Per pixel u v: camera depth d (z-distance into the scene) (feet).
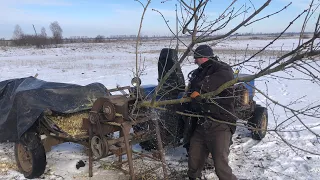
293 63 8.24
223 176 12.68
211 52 12.82
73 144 20.67
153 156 15.08
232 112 12.71
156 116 14.39
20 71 63.82
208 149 13.38
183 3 9.05
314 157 17.79
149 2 10.36
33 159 15.14
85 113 17.47
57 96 16.47
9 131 16.17
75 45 194.08
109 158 18.06
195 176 14.01
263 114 20.84
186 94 13.98
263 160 17.72
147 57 94.99
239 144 20.35
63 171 16.53
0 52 133.69
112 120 13.34
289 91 38.81
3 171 16.69
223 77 12.12
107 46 181.88
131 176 13.30
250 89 20.59
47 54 124.67
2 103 17.97
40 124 15.90
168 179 14.65
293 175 15.61
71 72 61.00
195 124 13.61
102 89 18.21
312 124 23.68
